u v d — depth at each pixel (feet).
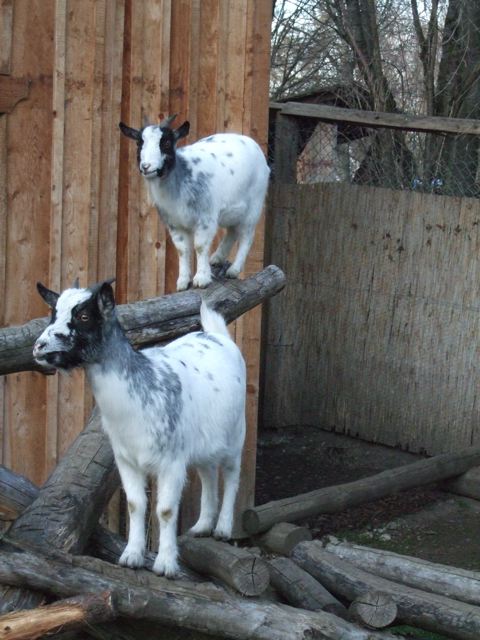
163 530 12.63
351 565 14.46
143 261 16.03
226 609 12.68
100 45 15.49
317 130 22.70
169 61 15.96
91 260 15.67
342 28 24.21
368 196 20.07
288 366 21.39
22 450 15.60
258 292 14.61
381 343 20.07
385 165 22.27
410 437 19.79
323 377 21.17
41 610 11.92
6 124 15.21
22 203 15.38
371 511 17.67
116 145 15.74
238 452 13.55
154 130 13.57
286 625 12.70
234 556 13.00
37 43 15.30
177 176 13.75
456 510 17.76
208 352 13.19
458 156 21.56
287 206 21.13
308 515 16.69
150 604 12.43
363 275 20.25
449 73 22.81
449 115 22.66
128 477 12.62
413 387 19.70
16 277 15.42
